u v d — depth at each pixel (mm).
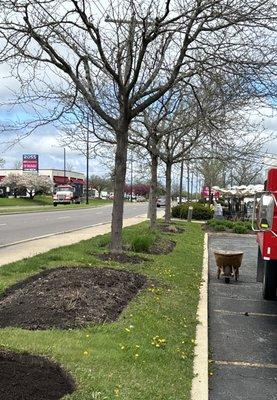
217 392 5027
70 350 4738
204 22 9523
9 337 5051
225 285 10961
